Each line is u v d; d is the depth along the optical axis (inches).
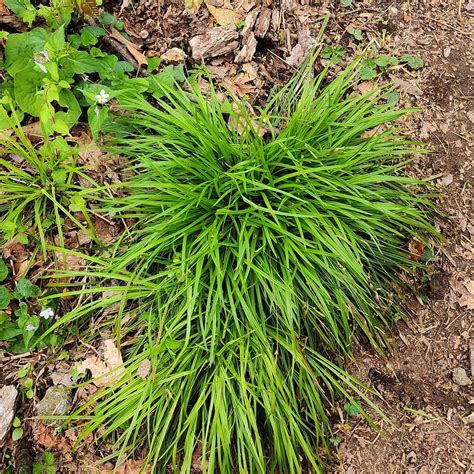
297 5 39.2
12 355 28.9
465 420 30.9
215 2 37.5
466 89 38.7
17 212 29.3
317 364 29.6
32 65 30.9
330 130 30.8
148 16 36.7
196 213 29.3
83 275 29.2
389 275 32.3
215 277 28.2
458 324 33.0
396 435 30.6
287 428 28.9
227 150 29.8
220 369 27.5
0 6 32.2
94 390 28.7
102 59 32.1
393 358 32.2
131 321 29.8
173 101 30.8
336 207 28.9
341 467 29.8
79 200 29.5
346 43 38.9
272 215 28.5
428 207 34.9
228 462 27.4
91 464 27.9
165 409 27.6
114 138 31.6
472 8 41.2
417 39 39.8
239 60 36.5
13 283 29.7
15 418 27.8
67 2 32.3
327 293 27.9
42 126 28.8
